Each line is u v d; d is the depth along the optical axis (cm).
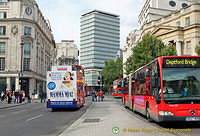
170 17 4672
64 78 2061
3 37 5181
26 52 5288
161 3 5722
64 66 2066
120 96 5438
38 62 5922
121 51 12412
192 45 4028
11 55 5188
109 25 15950
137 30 6844
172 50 3675
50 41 7812
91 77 14888
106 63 10444
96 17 15475
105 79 9706
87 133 912
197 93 1030
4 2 5309
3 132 983
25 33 5322
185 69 1057
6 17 5288
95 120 1342
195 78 1047
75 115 1702
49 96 2058
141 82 1534
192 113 1010
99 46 15375
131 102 1998
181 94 1027
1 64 5181
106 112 1895
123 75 8806
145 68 1404
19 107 2759
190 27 4034
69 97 2050
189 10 4119
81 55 15938
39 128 1087
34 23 5456
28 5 5400
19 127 1127
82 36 15988
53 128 1084
